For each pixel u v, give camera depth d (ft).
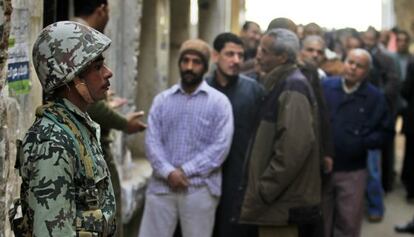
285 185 17.31
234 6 48.88
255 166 17.76
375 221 30.81
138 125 17.19
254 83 20.79
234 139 20.29
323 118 20.80
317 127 17.89
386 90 32.89
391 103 33.09
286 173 17.19
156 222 19.62
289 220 17.53
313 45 25.58
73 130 9.80
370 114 23.86
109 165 16.01
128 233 24.16
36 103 14.20
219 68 20.72
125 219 21.83
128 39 23.18
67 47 9.80
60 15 17.46
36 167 9.49
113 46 21.89
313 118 17.66
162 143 19.81
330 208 23.32
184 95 19.79
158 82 26.96
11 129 12.59
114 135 21.76
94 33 10.01
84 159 9.78
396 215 31.94
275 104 17.61
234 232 20.08
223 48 20.63
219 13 37.37
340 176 23.71
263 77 20.06
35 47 9.91
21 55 13.38
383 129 23.94
